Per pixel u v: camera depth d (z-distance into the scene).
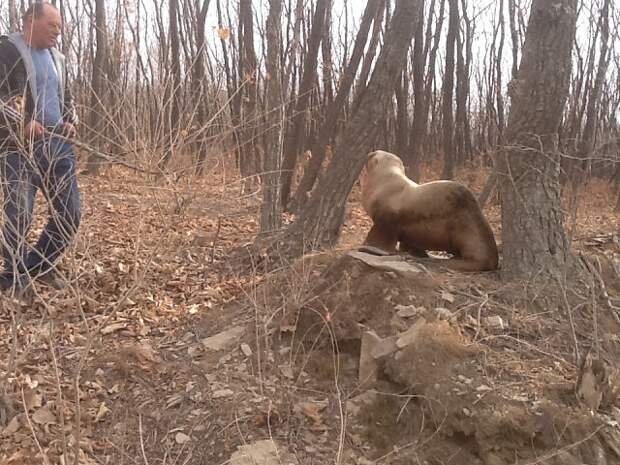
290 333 2.94
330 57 11.16
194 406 2.57
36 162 2.59
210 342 2.97
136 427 2.48
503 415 2.28
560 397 2.38
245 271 3.87
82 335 3.01
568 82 3.05
